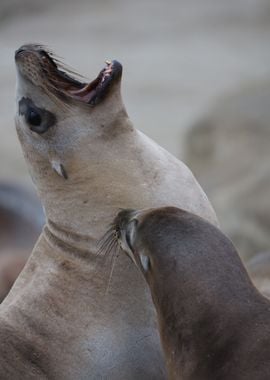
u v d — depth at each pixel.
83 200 16.17
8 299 16.83
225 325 14.13
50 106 16.09
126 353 16.00
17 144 48.38
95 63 63.62
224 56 65.31
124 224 15.61
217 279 14.45
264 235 31.72
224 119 42.69
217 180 40.25
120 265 15.96
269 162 38.78
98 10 77.38
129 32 71.25
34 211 29.42
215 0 78.56
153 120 52.97
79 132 16.06
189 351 14.38
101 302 16.08
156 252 14.92
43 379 16.02
